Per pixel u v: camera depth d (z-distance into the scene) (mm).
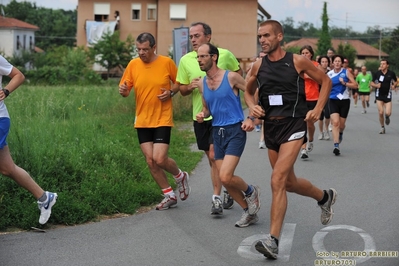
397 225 8312
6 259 6918
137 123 9164
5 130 7750
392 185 11172
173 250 7301
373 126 23141
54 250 7273
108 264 6781
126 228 8266
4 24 89812
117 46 67875
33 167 9641
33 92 25359
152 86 8984
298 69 7199
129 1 74250
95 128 14328
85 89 31438
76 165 10227
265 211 9234
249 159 14234
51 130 12531
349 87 15500
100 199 9062
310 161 14086
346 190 10703
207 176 12031
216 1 71812
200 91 8305
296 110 7211
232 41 72312
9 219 8141
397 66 77375
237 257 7031
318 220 8602
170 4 72312
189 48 20344
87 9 74688
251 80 7629
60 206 8477
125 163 11227
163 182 9305
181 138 16859
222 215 8977
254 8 71875
